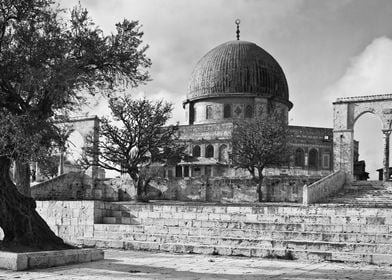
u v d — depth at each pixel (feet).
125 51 73.51
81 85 71.26
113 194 215.10
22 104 69.41
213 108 291.79
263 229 89.56
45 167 77.25
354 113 206.08
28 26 68.49
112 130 196.85
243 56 292.81
